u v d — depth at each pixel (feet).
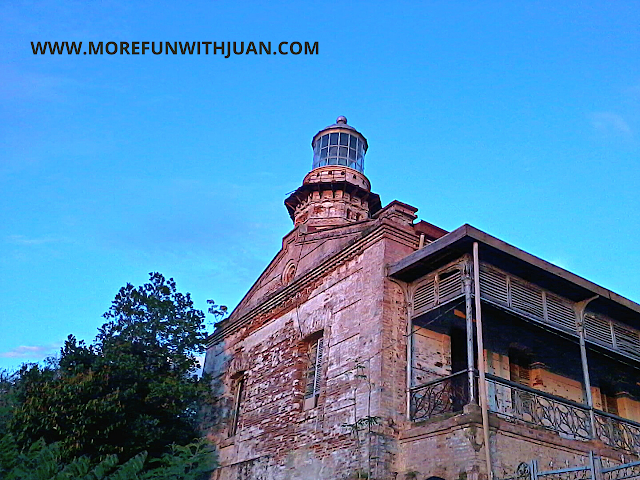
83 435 49.03
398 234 48.93
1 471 41.34
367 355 44.91
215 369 67.00
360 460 41.04
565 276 43.96
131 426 51.85
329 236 57.26
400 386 43.29
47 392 50.37
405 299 46.57
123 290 60.54
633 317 49.73
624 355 48.96
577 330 46.03
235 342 65.57
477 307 39.70
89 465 44.27
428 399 42.34
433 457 38.52
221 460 57.77
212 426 61.98
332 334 50.14
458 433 37.47
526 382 51.34
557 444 40.24
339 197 73.31
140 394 54.24
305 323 54.29
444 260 43.57
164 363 58.34
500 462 36.76
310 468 46.03
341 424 44.78
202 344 61.26
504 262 42.80
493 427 37.40
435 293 44.01
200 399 63.93
